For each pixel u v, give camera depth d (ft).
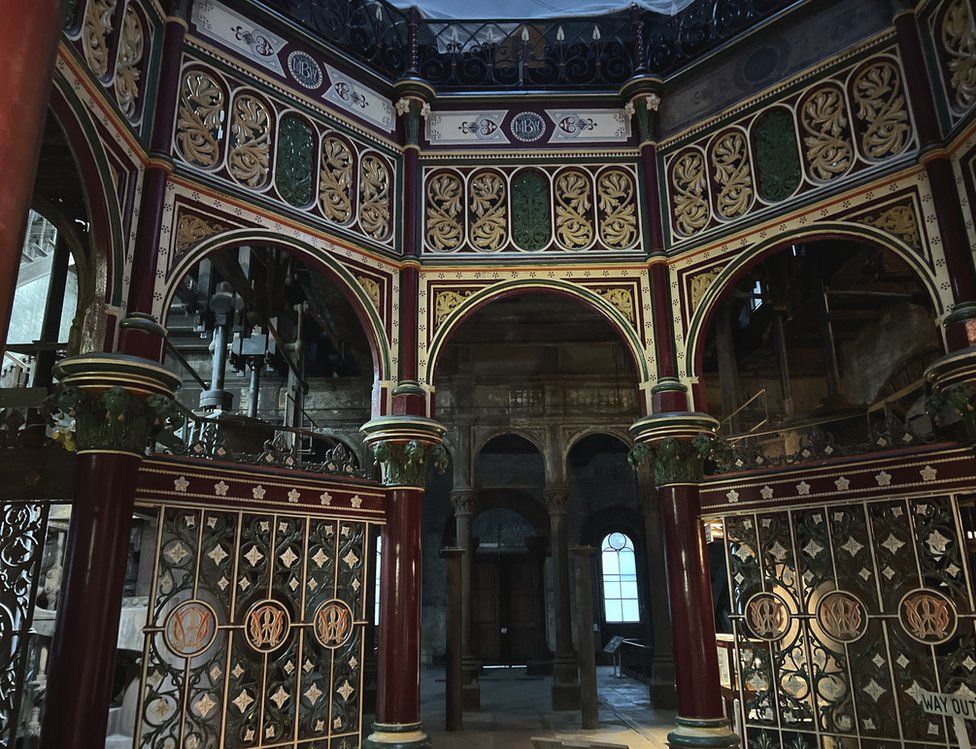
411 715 23.65
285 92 26.32
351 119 28.09
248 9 25.77
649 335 27.48
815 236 24.48
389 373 26.86
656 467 25.94
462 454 45.88
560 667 40.47
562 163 29.37
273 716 21.71
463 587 42.24
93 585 18.01
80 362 18.83
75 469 19.11
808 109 25.61
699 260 27.17
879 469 21.81
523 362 47.98
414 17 30.35
